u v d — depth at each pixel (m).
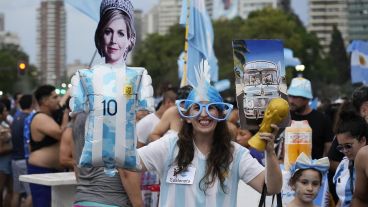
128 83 4.61
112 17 5.52
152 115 8.41
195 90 4.63
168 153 4.66
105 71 4.66
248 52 4.49
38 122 8.52
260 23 77.88
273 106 4.29
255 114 4.47
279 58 4.48
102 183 5.58
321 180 5.24
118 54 5.53
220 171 4.55
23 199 10.78
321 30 196.62
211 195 4.55
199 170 4.58
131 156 4.59
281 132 6.38
